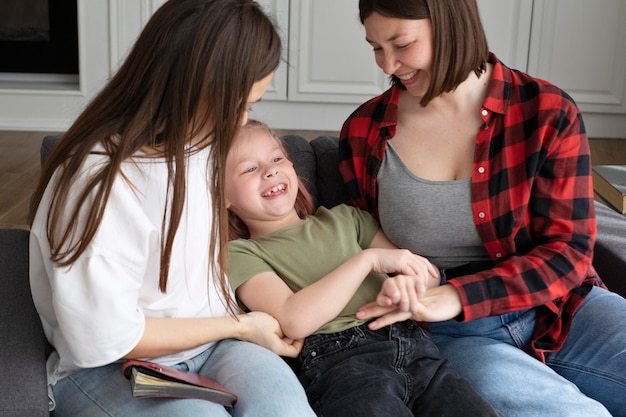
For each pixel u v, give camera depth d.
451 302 1.49
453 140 1.57
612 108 4.51
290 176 1.60
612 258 1.69
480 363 1.47
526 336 1.56
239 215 1.62
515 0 4.36
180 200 1.21
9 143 4.21
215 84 1.20
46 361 1.33
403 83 1.55
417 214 1.57
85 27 4.35
